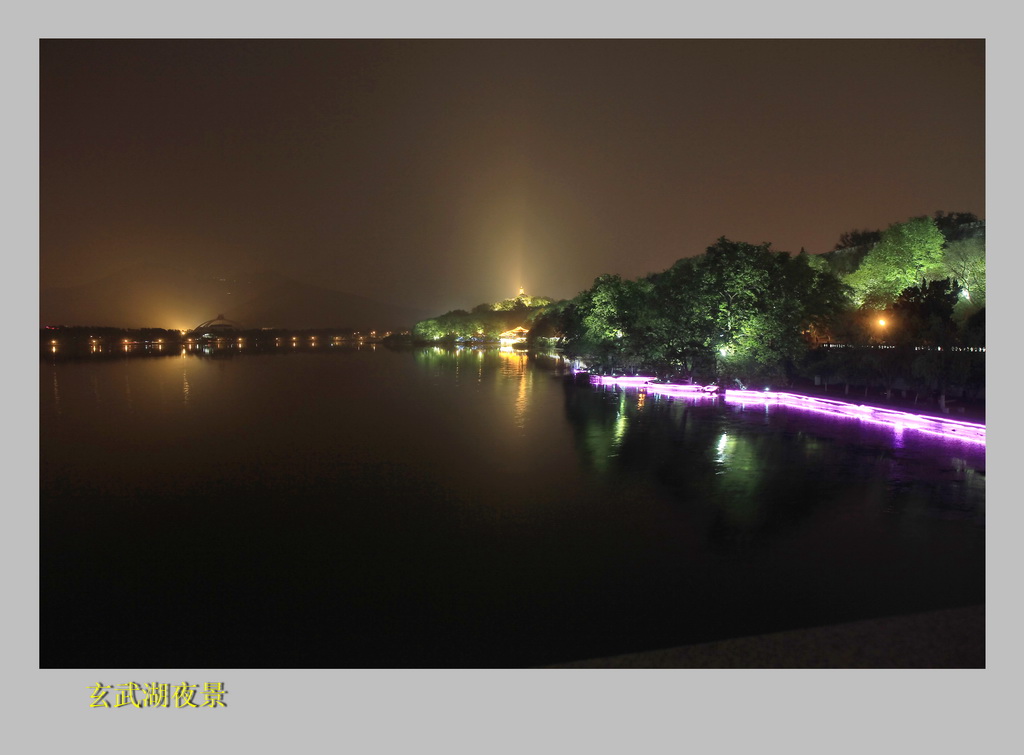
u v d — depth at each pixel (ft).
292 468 107.14
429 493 88.48
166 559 65.16
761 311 196.75
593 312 278.05
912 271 237.45
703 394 210.59
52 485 97.19
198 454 120.57
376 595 54.90
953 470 95.09
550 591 54.54
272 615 51.49
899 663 39.96
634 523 72.54
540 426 146.61
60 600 55.36
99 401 214.07
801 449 112.47
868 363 172.35
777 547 63.41
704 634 45.44
